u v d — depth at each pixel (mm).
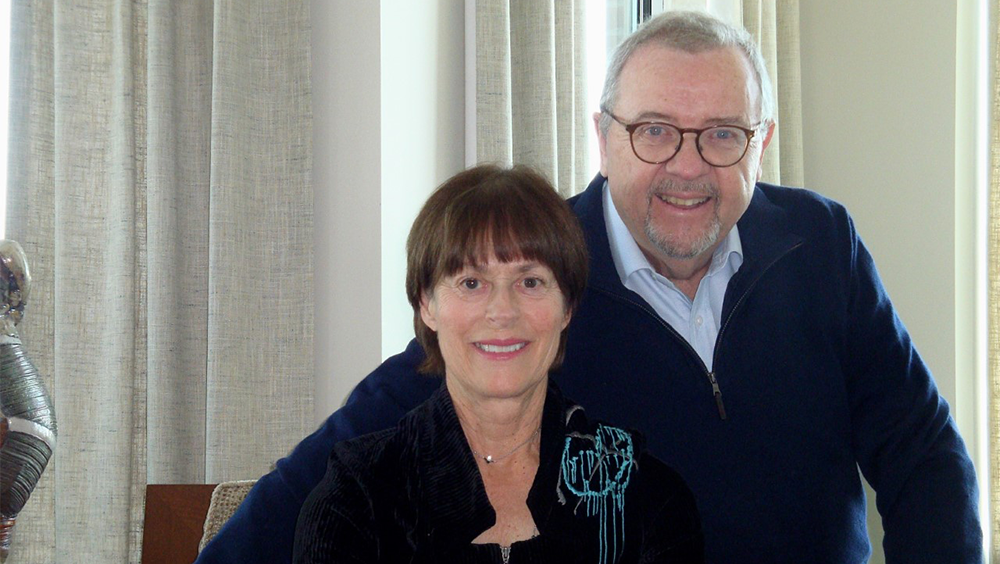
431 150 2455
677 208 1454
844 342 1589
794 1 3773
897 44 3859
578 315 1510
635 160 1446
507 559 1135
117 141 2049
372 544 1117
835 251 1608
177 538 1601
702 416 1481
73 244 2029
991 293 3568
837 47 3979
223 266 2164
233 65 2178
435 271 1178
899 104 3855
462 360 1158
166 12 2150
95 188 2057
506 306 1140
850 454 1571
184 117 2211
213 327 2160
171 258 2158
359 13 2295
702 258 1518
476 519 1131
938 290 3770
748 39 1498
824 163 4004
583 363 1496
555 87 2641
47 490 1957
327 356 2346
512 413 1169
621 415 1482
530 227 1152
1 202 2002
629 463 1208
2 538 1189
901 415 1548
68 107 2023
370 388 1387
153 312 2139
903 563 1444
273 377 2250
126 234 2029
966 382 3754
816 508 1506
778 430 1497
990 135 3578
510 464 1200
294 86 2260
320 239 2348
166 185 2148
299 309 2262
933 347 3777
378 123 2277
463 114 2564
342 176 2320
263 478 1311
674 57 1429
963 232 3777
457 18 2547
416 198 2404
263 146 2256
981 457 3686
